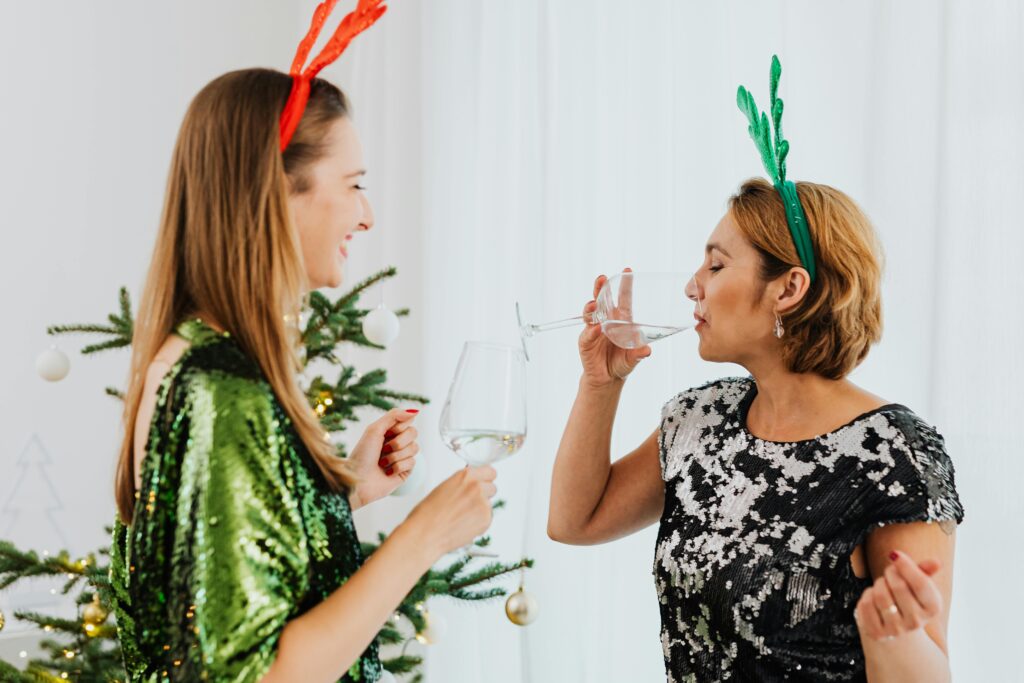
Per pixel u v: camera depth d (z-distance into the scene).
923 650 1.11
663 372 2.27
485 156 2.88
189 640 0.91
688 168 2.24
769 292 1.34
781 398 1.37
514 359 1.23
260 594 0.93
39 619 2.07
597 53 2.52
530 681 2.50
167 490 0.97
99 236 3.28
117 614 1.11
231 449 0.95
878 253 1.36
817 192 1.36
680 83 2.27
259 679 0.91
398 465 1.38
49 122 3.20
